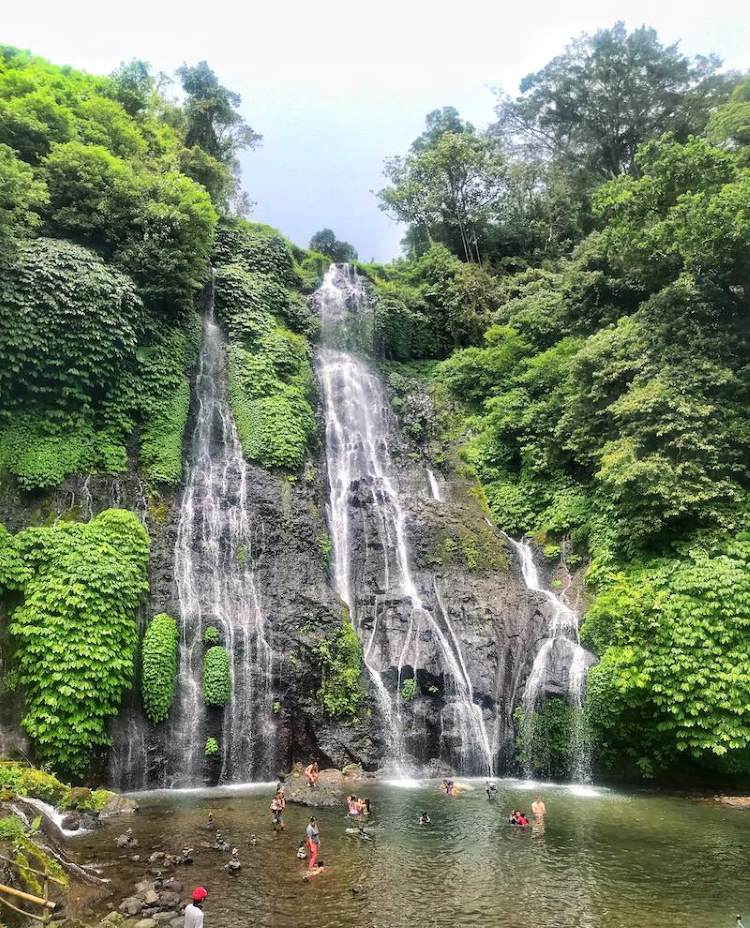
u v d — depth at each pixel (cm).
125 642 1927
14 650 1814
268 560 2439
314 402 3225
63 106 2934
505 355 3459
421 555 2709
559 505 2809
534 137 5038
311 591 2388
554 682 2114
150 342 2722
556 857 1266
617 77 4491
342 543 2786
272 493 2638
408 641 2334
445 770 2097
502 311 3766
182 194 2884
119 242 2741
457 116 5384
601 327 3095
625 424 2453
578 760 1994
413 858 1261
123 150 3031
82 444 2297
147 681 1917
